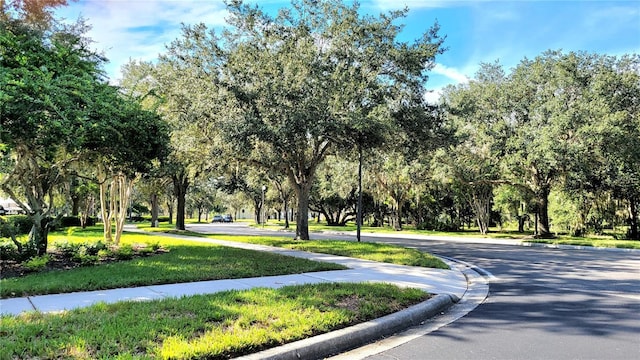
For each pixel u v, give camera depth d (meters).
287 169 20.81
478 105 30.88
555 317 7.00
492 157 30.34
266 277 9.78
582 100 27.47
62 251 12.28
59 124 8.98
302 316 5.95
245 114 16.55
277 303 6.67
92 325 5.23
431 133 19.67
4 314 5.80
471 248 21.77
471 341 5.64
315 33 18.61
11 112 8.79
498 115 30.66
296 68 16.95
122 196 15.75
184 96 19.72
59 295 7.27
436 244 24.64
